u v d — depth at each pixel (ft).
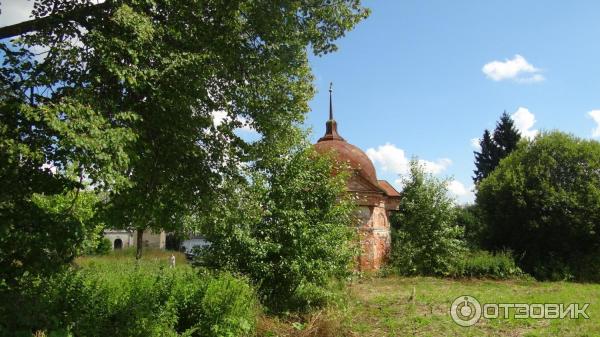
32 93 23.45
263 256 40.70
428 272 87.35
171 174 32.22
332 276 48.14
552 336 35.68
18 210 22.89
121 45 23.75
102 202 32.17
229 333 30.86
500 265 87.10
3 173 22.33
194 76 27.27
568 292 64.90
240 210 35.73
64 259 24.84
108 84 25.96
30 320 21.35
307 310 42.34
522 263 96.53
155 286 29.81
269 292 41.98
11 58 23.07
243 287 35.09
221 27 30.27
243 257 40.88
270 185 43.62
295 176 44.50
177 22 28.35
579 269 89.66
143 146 29.27
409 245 88.38
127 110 26.35
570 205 92.63
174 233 37.17
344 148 91.66
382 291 63.72
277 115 35.12
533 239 98.78
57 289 24.44
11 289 22.30
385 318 43.09
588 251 94.53
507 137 170.71
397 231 98.99
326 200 46.62
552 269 90.38
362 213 84.17
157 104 27.35
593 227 91.81
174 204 33.60
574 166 96.37
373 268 83.76
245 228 40.52
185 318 30.14
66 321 23.20
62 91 23.93
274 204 42.70
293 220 43.06
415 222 90.74
